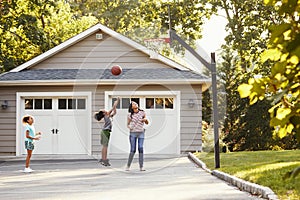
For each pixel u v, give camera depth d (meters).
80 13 41.88
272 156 16.45
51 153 20.97
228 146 27.56
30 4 27.94
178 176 12.78
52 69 21.55
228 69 28.83
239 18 32.41
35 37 27.31
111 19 39.94
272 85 2.86
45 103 21.06
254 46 30.73
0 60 26.78
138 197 9.02
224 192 9.52
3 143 20.98
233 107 27.62
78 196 9.30
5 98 21.02
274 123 2.90
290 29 2.69
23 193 9.88
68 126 20.94
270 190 8.50
